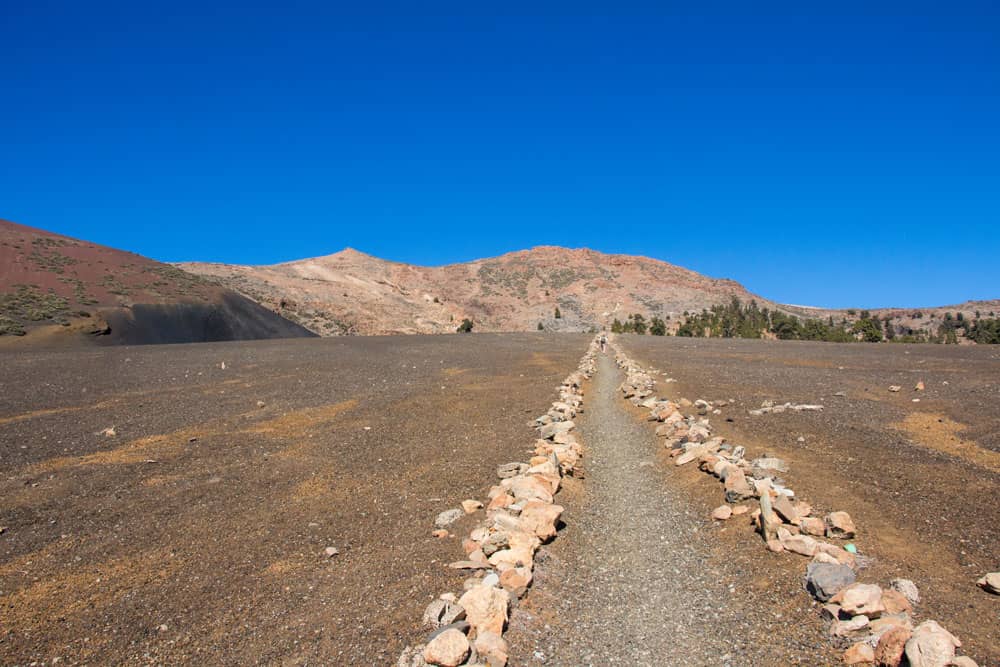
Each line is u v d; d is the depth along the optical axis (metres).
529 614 6.10
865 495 9.10
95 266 69.50
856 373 26.12
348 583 6.76
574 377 25.33
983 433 13.03
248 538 8.24
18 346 42.91
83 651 5.54
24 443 13.84
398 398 20.78
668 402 17.42
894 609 5.68
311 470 11.70
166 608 6.30
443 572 6.91
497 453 12.97
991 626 5.39
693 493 9.91
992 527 7.67
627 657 5.43
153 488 10.59
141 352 37.47
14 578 7.09
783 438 13.16
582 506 9.60
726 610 6.16
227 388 23.06
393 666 5.13
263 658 5.35
